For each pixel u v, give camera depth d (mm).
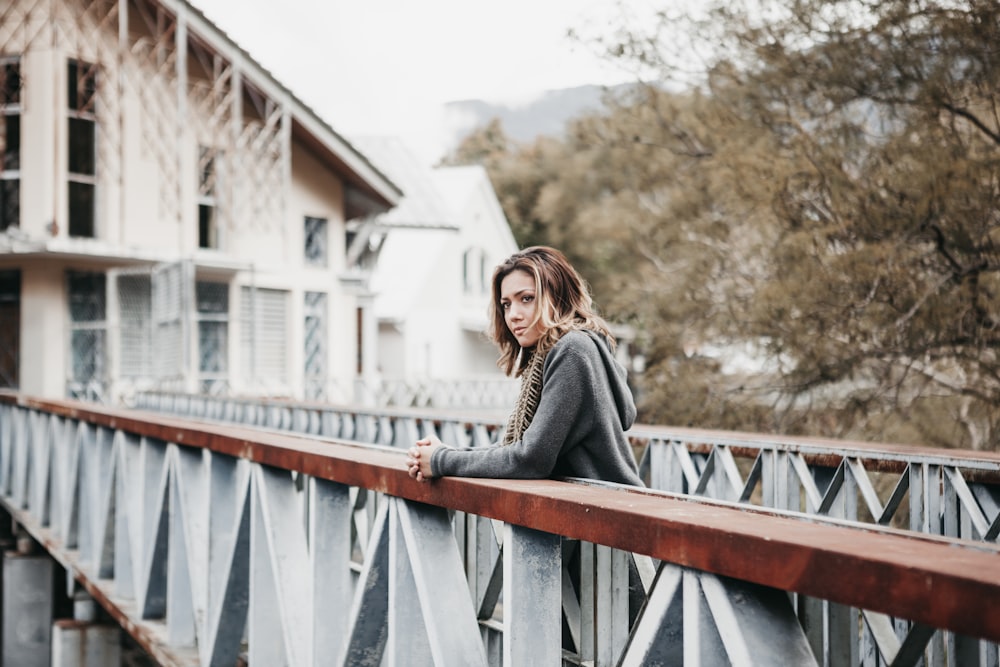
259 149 20625
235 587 3695
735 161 9703
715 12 9922
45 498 8055
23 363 17031
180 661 4156
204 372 19672
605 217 21203
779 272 9000
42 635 8359
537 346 2463
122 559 5480
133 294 17344
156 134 18562
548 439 2219
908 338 8062
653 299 11047
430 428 6414
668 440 4629
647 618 1698
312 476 3016
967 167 7707
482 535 2791
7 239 15594
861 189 8555
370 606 2680
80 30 16625
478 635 2410
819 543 1348
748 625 1494
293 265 21750
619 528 1707
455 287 34594
